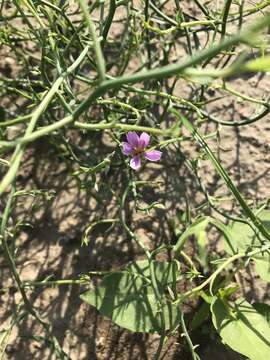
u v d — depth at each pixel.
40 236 0.17
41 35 0.15
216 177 0.18
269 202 0.16
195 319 0.16
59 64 0.14
